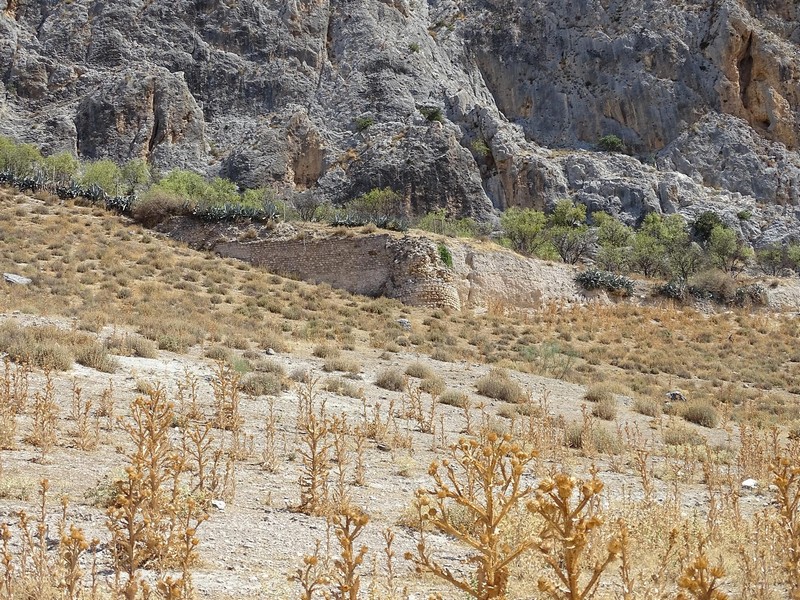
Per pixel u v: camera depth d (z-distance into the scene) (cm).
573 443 1571
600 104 11275
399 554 718
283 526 789
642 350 3797
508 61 11850
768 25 11719
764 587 595
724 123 10906
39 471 888
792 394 3225
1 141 7625
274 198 8388
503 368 2831
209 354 2155
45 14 11112
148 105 10006
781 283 5581
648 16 11681
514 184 9825
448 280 4194
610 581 641
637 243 6931
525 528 690
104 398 1301
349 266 4372
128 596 442
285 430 1359
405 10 12294
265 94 10806
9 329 1895
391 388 2105
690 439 1808
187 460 1012
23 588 511
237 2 11356
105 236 4434
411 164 9406
